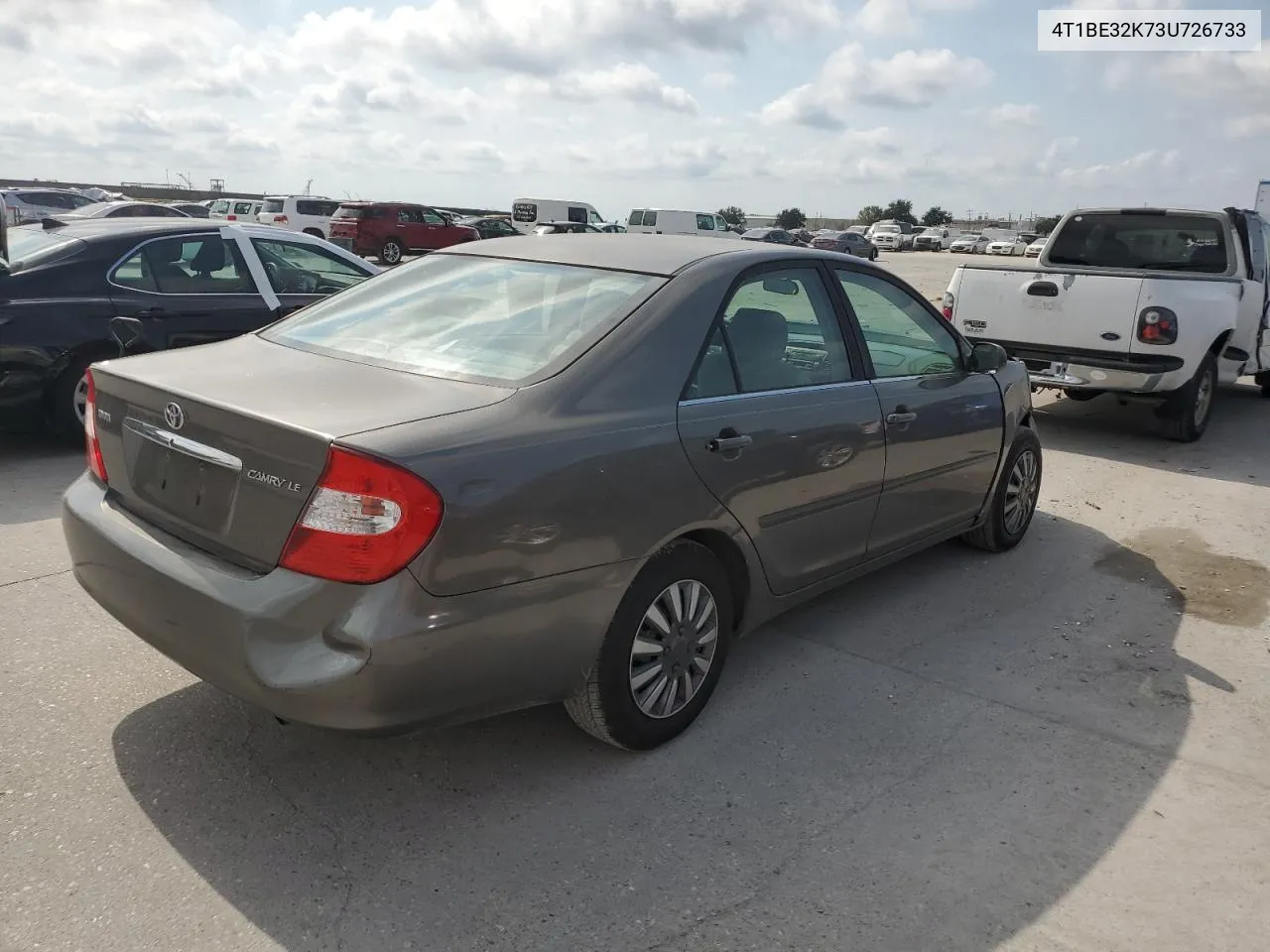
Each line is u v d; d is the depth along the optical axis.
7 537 4.90
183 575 2.65
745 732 3.41
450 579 2.50
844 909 2.55
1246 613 4.66
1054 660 4.08
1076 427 8.93
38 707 3.32
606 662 2.98
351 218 29.91
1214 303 7.70
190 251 6.89
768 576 3.57
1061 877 2.72
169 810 2.81
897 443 4.06
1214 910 2.61
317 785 2.97
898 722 3.52
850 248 45.78
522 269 3.60
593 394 2.93
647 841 2.79
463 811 2.89
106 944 2.30
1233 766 3.32
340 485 2.42
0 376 6.08
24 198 29.69
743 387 3.41
